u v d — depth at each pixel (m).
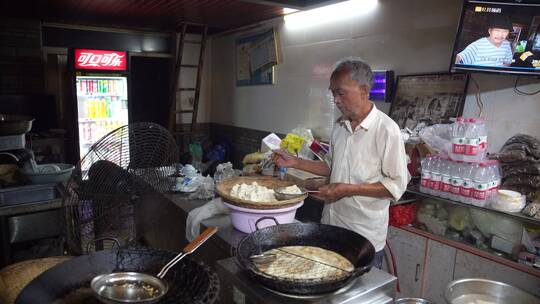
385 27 3.33
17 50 4.98
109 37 5.56
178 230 2.51
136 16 4.82
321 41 4.04
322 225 1.56
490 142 2.64
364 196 1.82
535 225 2.16
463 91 2.72
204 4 4.12
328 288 1.19
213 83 6.26
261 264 1.38
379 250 1.99
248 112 5.42
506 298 1.87
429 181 2.52
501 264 2.21
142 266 1.29
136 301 1.04
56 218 2.43
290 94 4.58
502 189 2.33
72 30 5.30
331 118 3.99
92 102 4.88
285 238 1.54
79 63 4.59
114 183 1.73
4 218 2.28
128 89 4.93
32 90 5.13
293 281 1.15
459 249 2.40
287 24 4.52
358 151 1.92
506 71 2.36
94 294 1.10
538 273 2.07
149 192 1.87
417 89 3.03
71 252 1.92
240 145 5.67
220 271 1.43
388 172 1.83
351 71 1.76
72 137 4.86
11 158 2.72
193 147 5.53
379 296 1.32
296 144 3.23
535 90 2.40
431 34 2.95
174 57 5.98
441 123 2.82
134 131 1.75
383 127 1.84
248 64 5.28
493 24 2.36
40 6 4.28
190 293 1.16
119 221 1.81
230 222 2.02
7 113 4.70
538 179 2.21
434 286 2.55
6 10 4.48
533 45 2.24
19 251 2.46
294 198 1.74
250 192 1.87
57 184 2.46
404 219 2.70
